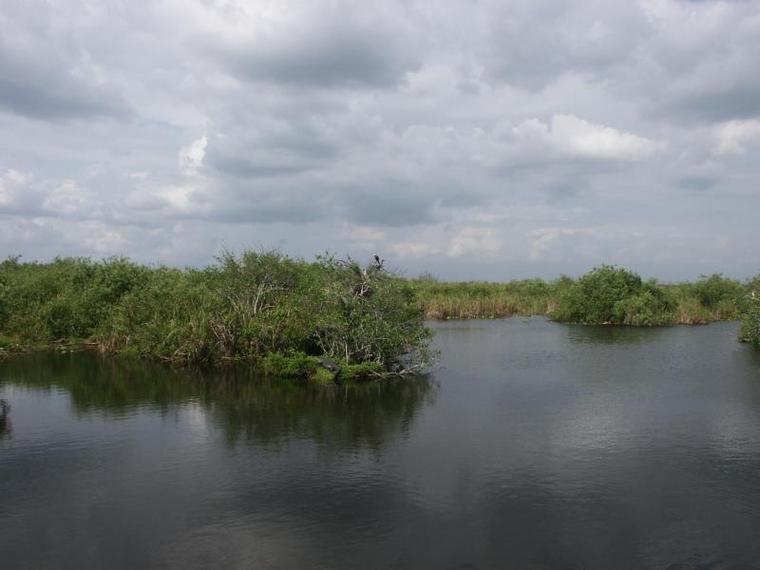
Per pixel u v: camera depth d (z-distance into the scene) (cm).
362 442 1556
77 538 1041
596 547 1010
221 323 2705
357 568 941
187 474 1332
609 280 4731
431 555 981
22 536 1050
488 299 5553
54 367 2617
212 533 1057
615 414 1827
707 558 978
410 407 1917
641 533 1059
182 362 2675
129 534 1055
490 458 1430
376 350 2519
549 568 945
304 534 1053
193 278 3347
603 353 3053
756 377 2394
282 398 2038
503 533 1055
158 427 1694
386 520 1104
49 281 3603
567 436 1603
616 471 1344
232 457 1441
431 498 1199
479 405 1944
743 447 1509
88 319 3256
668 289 5353
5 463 1406
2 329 3306
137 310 2992
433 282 6412
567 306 4844
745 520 1110
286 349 2602
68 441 1569
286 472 1341
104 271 3441
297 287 2942
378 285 2528
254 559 970
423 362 2517
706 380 2338
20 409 1897
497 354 3039
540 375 2461
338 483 1276
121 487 1261
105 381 2320
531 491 1234
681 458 1429
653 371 2538
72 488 1256
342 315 2478
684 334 3862
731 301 4897
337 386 2236
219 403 1970
